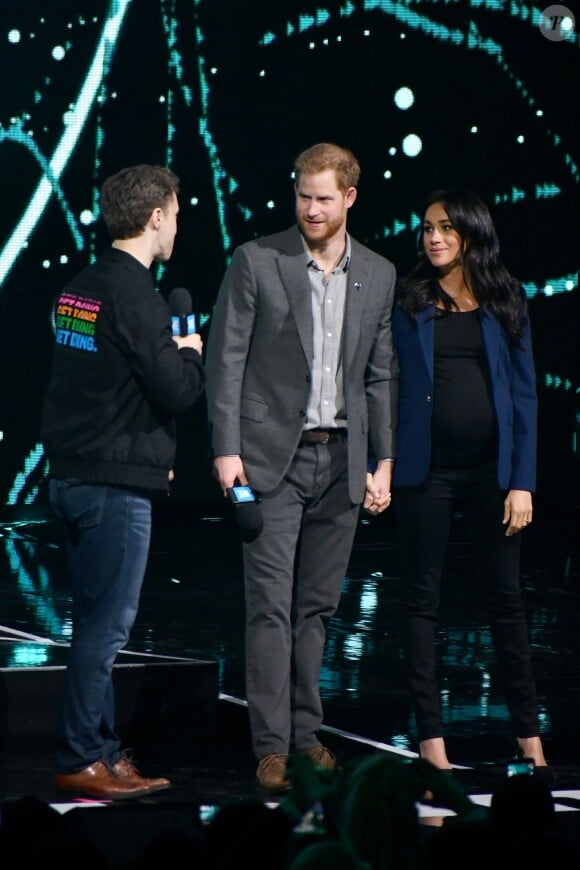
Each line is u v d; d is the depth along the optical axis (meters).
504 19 37.84
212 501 37.78
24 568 28.66
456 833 6.71
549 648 21.83
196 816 9.05
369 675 19.50
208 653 20.86
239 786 13.93
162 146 35.56
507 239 38.72
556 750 15.69
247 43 36.03
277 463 14.06
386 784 6.80
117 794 13.35
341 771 7.11
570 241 39.19
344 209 14.04
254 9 36.00
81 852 6.29
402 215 37.78
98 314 13.15
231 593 26.39
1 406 35.06
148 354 13.04
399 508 14.55
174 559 30.56
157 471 13.41
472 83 37.88
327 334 14.22
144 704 15.86
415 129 37.59
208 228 36.31
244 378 14.27
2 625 22.31
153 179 13.49
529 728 14.64
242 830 6.75
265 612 14.09
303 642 14.60
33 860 6.32
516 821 7.16
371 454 14.76
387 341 14.59
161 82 35.34
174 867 6.50
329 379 14.24
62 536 33.22
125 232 13.48
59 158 34.59
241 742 15.82
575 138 38.72
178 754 15.27
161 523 35.88
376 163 37.44
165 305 13.41
